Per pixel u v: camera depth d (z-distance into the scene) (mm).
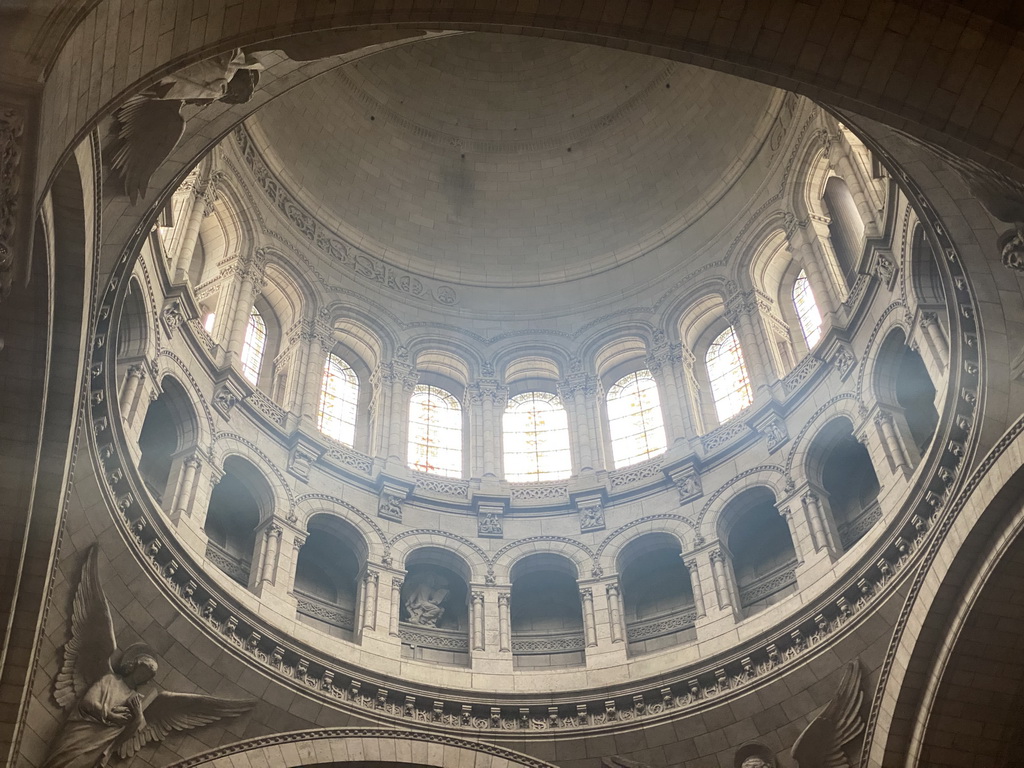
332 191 40844
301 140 40406
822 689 27500
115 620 25297
